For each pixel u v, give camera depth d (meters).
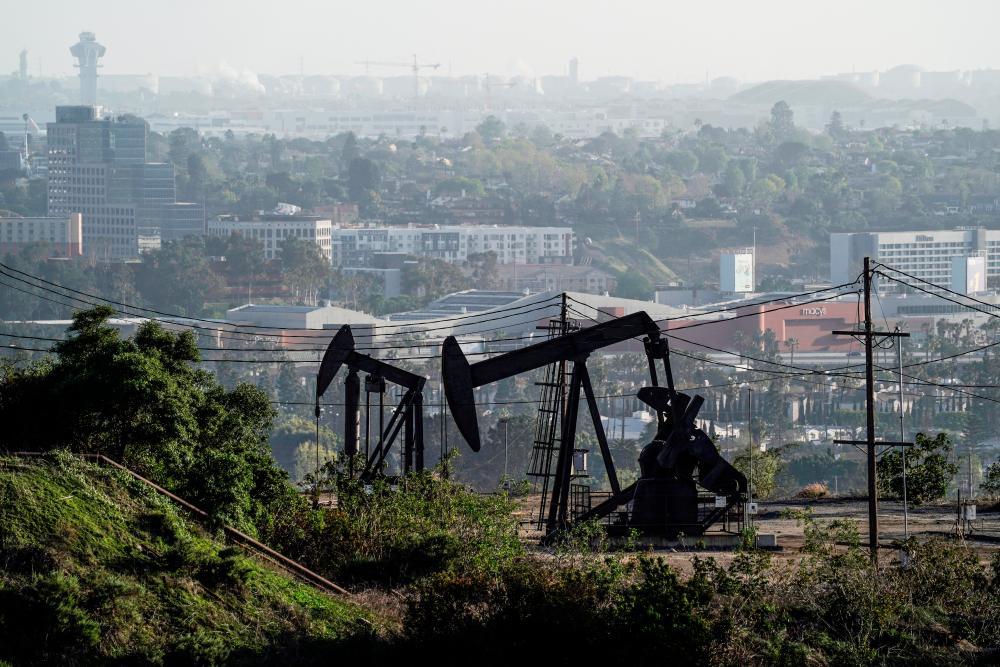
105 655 59.31
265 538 80.00
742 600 73.19
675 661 65.62
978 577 82.69
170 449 81.06
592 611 68.00
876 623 74.69
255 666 62.03
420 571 79.06
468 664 65.81
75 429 81.56
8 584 60.75
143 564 66.00
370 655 64.94
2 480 67.50
